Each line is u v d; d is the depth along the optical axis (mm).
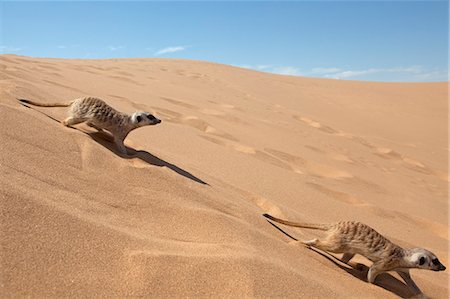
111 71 18562
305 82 32125
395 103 27547
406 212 7984
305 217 5469
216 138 8789
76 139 4535
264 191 6109
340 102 25391
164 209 3730
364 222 6422
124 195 3770
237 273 2865
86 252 2742
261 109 16078
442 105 28297
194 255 2967
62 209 3041
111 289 2531
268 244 3715
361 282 4004
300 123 15156
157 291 2605
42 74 10711
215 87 20406
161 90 14953
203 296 2656
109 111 4832
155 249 2980
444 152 16734
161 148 6406
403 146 16109
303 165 9453
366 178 9742
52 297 2352
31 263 2508
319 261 4074
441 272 5543
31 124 4398
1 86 5773
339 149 12297
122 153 4910
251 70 34438
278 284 2943
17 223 2734
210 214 3715
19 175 3326
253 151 8594
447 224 7875
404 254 4078
